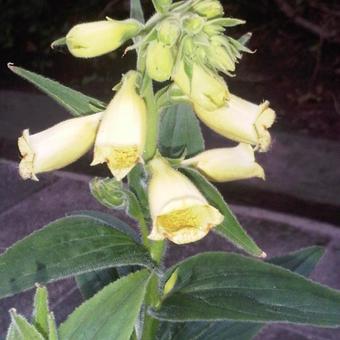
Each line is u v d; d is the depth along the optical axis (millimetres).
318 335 524
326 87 932
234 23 212
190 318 261
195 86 209
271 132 796
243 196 716
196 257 279
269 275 269
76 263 242
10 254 237
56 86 260
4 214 676
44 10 1136
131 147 212
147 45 215
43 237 243
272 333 525
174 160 252
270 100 912
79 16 1141
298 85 941
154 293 273
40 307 230
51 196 701
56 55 1086
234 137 233
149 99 232
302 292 261
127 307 236
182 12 213
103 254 248
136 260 249
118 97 218
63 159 239
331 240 625
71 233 248
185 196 220
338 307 256
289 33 1046
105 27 217
